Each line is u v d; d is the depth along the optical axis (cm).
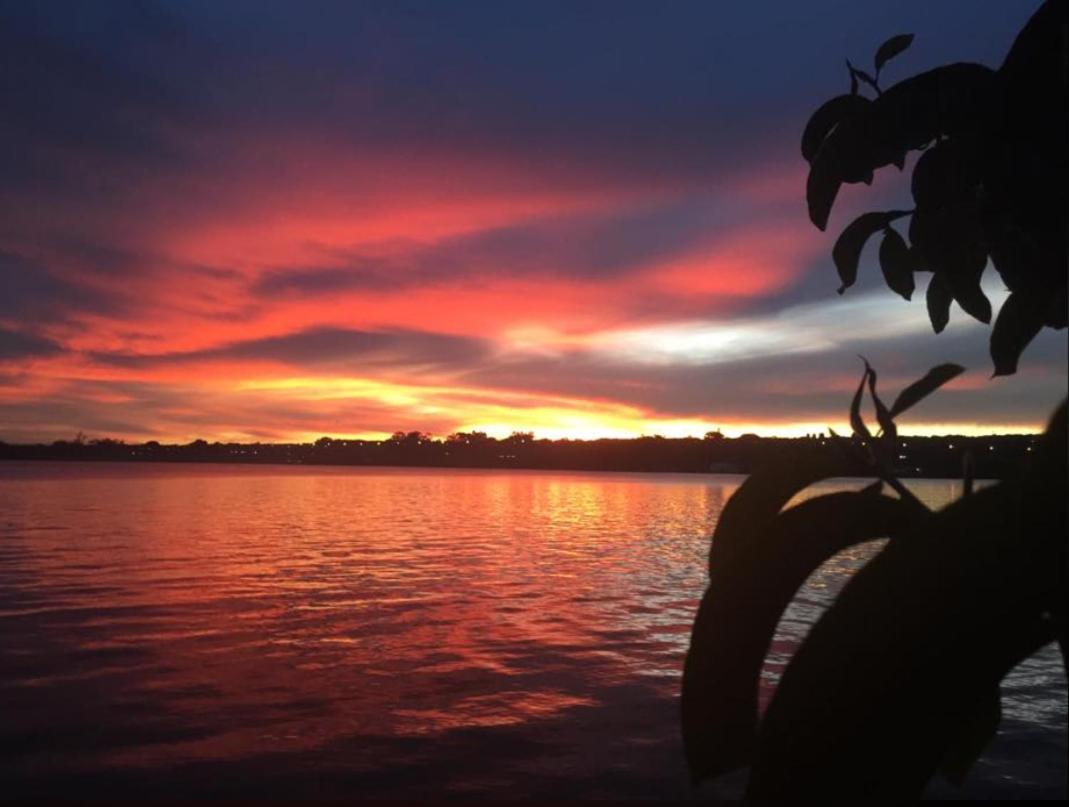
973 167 62
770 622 44
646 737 580
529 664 781
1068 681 36
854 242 69
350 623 959
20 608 1042
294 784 498
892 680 36
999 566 36
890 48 67
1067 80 51
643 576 1318
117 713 639
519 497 3778
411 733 592
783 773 36
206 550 1638
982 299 67
